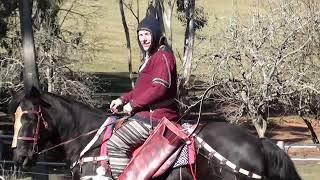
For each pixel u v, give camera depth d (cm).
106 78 4375
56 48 2638
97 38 3597
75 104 671
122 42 5431
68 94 2619
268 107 2286
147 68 629
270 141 618
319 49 2334
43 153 658
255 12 2372
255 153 602
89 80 2934
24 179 1152
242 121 2502
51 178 1139
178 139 622
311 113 2522
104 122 657
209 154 611
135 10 4722
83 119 666
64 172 1180
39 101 648
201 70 2403
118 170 632
